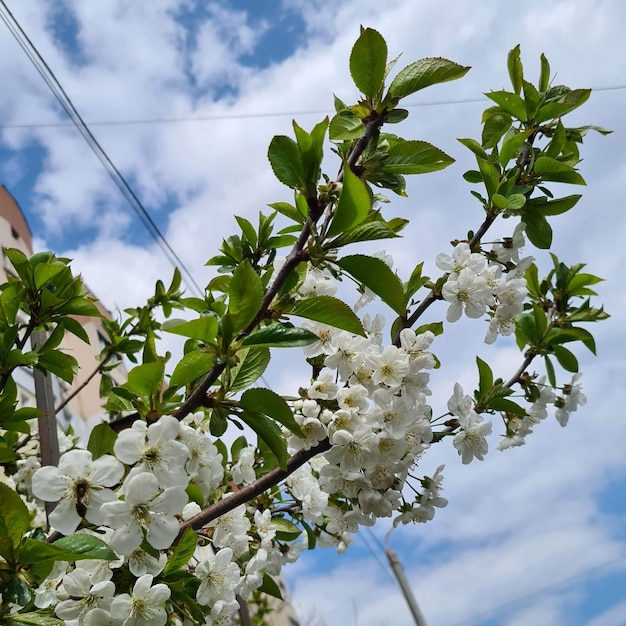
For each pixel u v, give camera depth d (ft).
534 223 1.67
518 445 1.86
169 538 1.00
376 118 1.25
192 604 1.22
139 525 0.99
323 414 1.32
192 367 1.13
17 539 0.99
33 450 2.36
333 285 1.40
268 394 1.13
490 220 1.63
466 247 1.51
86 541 0.99
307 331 1.13
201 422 1.55
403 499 1.53
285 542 1.69
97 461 1.01
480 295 1.47
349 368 1.34
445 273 1.52
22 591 0.97
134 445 1.02
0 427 1.50
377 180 1.24
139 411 1.14
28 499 2.25
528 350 1.95
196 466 1.21
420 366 1.34
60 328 1.65
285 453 1.17
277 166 1.18
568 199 1.66
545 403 1.90
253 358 1.21
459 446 1.52
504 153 1.69
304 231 1.17
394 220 1.44
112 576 1.19
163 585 1.13
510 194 1.64
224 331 1.12
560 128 1.72
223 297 1.84
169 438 1.03
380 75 1.24
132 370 1.09
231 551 1.31
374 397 1.31
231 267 1.74
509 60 1.79
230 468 1.65
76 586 1.12
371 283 1.19
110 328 2.43
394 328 1.51
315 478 1.72
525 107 1.77
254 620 4.32
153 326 2.43
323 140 1.17
